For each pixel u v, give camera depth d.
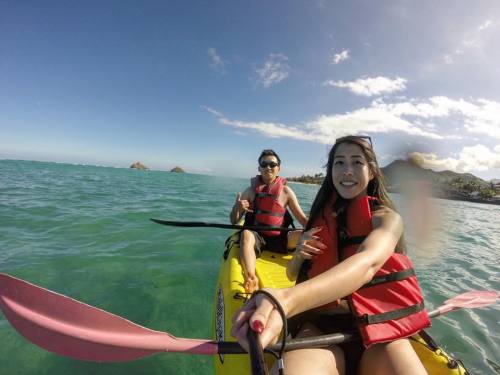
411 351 0.80
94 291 2.14
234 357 1.10
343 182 1.02
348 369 0.86
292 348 0.75
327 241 1.03
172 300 2.08
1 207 4.89
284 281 1.71
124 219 4.61
